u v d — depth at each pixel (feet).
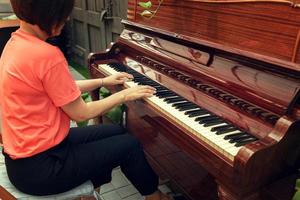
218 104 4.15
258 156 3.08
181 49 5.09
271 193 3.56
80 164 4.18
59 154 4.08
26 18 3.65
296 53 3.48
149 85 5.15
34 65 3.65
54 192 4.05
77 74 13.89
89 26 12.91
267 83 3.67
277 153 3.22
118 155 4.49
